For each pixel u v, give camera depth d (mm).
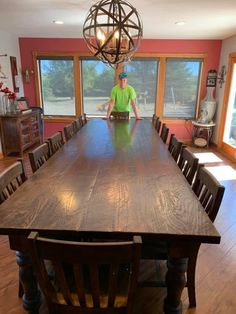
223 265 1979
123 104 4082
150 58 5395
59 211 1228
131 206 1281
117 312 1089
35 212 1217
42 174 1720
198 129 5449
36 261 961
